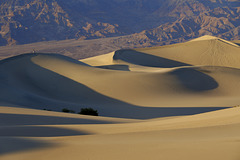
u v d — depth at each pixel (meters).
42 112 50.03
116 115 82.19
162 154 12.52
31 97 95.62
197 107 96.75
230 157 11.35
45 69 135.75
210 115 36.34
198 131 18.77
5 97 87.69
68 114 51.94
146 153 12.91
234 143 13.44
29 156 13.58
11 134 25.83
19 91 99.31
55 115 47.25
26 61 140.00
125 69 196.25
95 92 119.69
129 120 52.34
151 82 129.50
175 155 12.20
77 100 113.06
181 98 115.00
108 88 122.75
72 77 131.50
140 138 17.66
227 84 137.00
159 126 27.95
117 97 115.62
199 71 151.38
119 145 15.10
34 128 29.25
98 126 31.61
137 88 123.19
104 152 13.63
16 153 14.13
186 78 140.50
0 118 39.69
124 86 124.38
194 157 11.70
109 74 136.50
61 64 143.00
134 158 12.27
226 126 19.62
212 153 12.05
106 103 108.94
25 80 123.00
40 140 17.91
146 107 99.00
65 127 30.45
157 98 114.31
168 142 15.14
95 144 15.74
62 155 13.55
